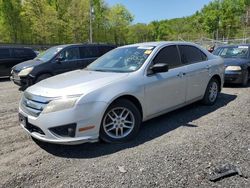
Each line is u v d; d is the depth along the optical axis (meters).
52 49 10.96
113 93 4.32
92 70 5.35
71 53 10.64
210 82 6.56
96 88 4.25
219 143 4.34
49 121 4.04
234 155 3.94
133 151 4.18
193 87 5.93
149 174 3.49
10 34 47.81
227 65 9.28
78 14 46.16
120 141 4.51
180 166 3.66
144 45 5.62
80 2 46.25
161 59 5.31
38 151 4.32
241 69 9.19
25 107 4.47
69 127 4.02
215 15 58.47
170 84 5.26
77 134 4.05
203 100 6.54
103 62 5.62
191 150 4.11
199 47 6.51
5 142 4.71
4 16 46.84
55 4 49.31
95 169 3.69
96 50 11.36
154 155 4.00
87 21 46.69
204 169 3.57
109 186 3.28
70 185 3.34
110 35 56.75
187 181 3.31
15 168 3.80
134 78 4.71
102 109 4.20
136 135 4.75
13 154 4.24
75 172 3.64
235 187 3.19
